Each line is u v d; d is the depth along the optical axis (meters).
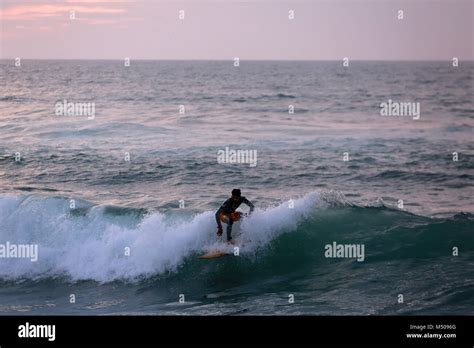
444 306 9.73
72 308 10.62
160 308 10.40
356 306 9.95
